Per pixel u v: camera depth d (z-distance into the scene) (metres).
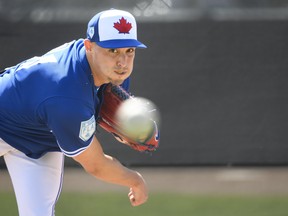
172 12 22.36
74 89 10.66
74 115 10.56
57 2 22.38
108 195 19.38
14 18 22.30
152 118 11.70
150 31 22.31
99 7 22.41
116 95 11.77
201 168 22.50
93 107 11.03
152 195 19.33
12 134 12.03
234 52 22.34
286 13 22.31
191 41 22.33
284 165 22.52
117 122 11.81
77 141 10.89
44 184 12.09
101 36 10.55
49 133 11.94
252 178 21.17
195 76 22.39
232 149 22.53
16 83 11.46
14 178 12.29
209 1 22.38
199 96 22.42
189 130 22.50
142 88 22.38
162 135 22.52
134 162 22.50
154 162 22.58
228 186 20.28
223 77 22.38
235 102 22.45
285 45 22.31
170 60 22.33
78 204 18.42
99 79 11.10
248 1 22.44
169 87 22.41
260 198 18.92
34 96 11.09
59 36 22.31
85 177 21.36
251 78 22.38
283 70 22.34
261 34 22.30
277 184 20.44
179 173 21.88
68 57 11.13
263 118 22.45
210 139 22.52
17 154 12.25
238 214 17.34
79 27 22.30
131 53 10.73
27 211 12.03
